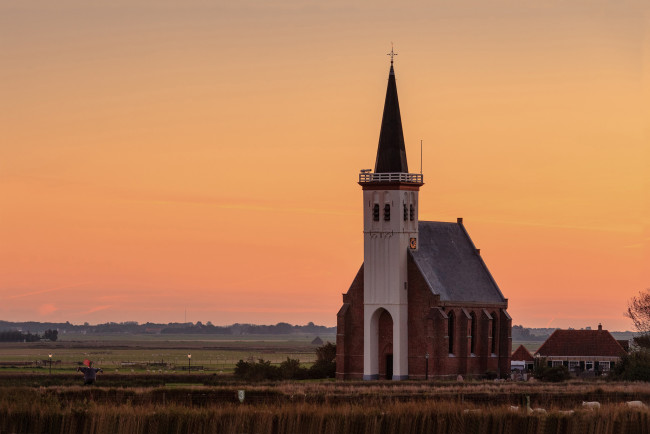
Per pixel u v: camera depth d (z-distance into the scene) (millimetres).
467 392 148125
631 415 113750
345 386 160125
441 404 119188
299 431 110312
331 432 109812
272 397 137125
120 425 110062
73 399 131750
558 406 135125
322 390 149125
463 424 110938
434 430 111188
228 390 141250
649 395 145375
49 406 116938
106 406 118125
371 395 140375
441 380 195375
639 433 112188
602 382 180625
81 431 111438
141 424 109875
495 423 111188
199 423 109625
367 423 110438
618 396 144625
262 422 110000
